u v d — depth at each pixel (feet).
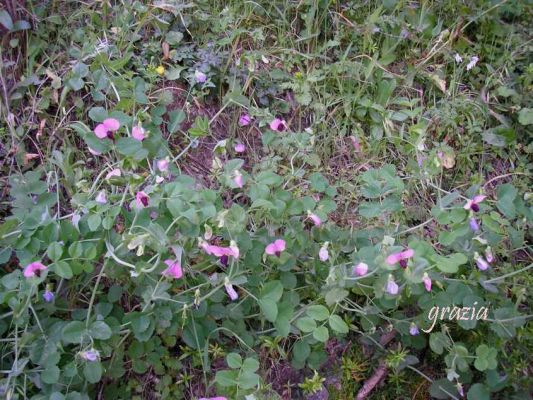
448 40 2.85
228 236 1.90
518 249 2.43
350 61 2.79
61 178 2.23
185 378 2.01
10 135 2.32
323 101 2.72
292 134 2.41
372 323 2.10
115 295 1.95
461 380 2.07
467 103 2.80
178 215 1.78
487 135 2.73
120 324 1.92
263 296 1.95
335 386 2.12
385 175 2.19
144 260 1.91
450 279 2.06
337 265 1.98
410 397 2.15
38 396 1.71
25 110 2.40
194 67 2.61
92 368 1.73
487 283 2.07
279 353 2.11
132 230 1.85
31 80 2.40
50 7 2.63
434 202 2.58
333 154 2.65
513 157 2.76
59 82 2.40
